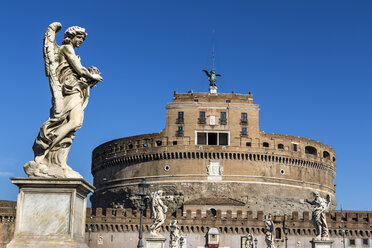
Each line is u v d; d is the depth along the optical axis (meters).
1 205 91.44
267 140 121.75
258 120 121.75
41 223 8.41
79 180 8.48
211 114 120.50
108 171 131.75
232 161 118.44
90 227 109.38
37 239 8.29
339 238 105.69
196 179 117.31
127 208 121.62
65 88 8.95
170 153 119.19
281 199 119.25
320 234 26.41
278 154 121.50
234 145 118.69
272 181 119.69
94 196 136.75
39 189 8.51
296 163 124.38
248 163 119.06
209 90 134.38
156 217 30.59
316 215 26.36
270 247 51.66
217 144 119.44
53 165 8.84
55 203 8.48
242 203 112.44
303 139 127.25
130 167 125.19
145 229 107.88
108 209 109.88
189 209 111.50
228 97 123.69
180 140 119.44
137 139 125.31
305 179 125.25
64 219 8.42
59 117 8.87
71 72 9.11
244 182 117.38
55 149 8.91
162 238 30.00
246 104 121.56
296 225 106.19
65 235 8.36
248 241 93.62
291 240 105.81
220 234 107.38
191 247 106.75
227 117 120.31
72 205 8.46
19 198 8.48
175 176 118.25
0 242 87.56
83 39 9.45
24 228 8.41
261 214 107.94
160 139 121.38
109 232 108.75
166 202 116.62
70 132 9.05
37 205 8.48
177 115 121.25
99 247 108.00
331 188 135.00
